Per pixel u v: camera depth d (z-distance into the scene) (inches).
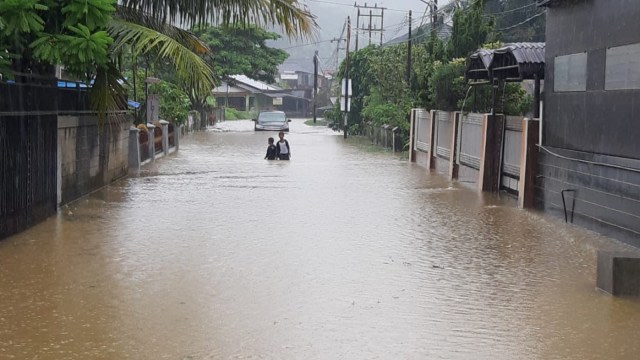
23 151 552.1
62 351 300.5
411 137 1293.1
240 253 486.9
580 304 378.3
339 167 1144.8
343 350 305.1
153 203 711.7
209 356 295.7
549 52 677.9
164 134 1327.5
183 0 687.7
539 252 509.7
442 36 1994.3
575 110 626.2
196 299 376.5
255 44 2733.8
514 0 1670.8
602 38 577.0
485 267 460.8
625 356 304.0
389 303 375.6
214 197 761.6
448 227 605.6
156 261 460.4
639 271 392.2
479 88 979.3
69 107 695.1
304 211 674.2
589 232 589.6
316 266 454.0
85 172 759.1
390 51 1867.6
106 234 547.2
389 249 510.9
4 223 520.4
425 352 304.8
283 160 1262.3
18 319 341.7
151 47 629.9
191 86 671.8
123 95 812.0
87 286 399.5
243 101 4256.9
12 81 538.6
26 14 472.4
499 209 712.4
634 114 529.7
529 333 331.6
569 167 637.9
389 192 833.5
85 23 515.2
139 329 328.5
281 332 326.3
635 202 527.5
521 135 770.2
